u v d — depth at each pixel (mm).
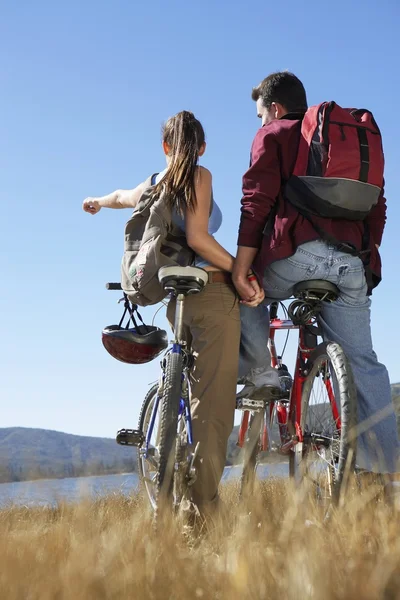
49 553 1786
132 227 3648
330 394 3404
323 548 1842
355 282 3496
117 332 3984
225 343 3414
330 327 3680
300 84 3869
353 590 1396
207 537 2607
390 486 3248
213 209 3666
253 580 1471
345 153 3299
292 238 3410
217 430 3322
